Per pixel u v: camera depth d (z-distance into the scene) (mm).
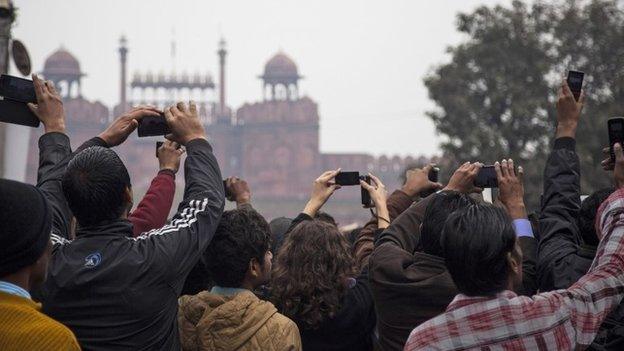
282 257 3672
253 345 3266
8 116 3480
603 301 2590
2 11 11180
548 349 2539
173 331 3109
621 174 2859
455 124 30656
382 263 3246
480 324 2570
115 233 3033
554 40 30703
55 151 3420
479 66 30812
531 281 3324
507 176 3490
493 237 2586
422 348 2602
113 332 2930
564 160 3480
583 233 3189
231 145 81750
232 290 3457
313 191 4227
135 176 77688
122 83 92625
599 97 29828
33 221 2340
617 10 30547
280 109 80875
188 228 3084
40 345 2180
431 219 3109
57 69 86375
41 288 2971
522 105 29109
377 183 4223
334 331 3645
